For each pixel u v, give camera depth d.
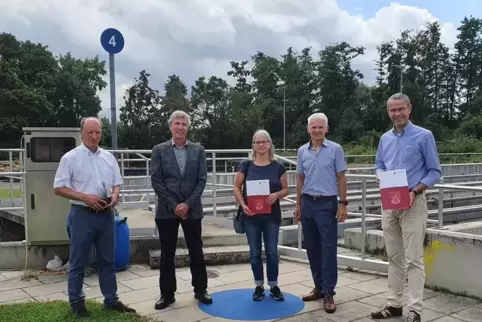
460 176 17.86
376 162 4.02
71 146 5.29
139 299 4.41
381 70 70.88
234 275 5.28
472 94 71.06
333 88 66.75
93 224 3.74
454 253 4.46
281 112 65.19
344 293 4.58
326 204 4.16
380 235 6.25
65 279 5.06
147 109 53.34
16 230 7.57
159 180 4.09
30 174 5.27
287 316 3.96
